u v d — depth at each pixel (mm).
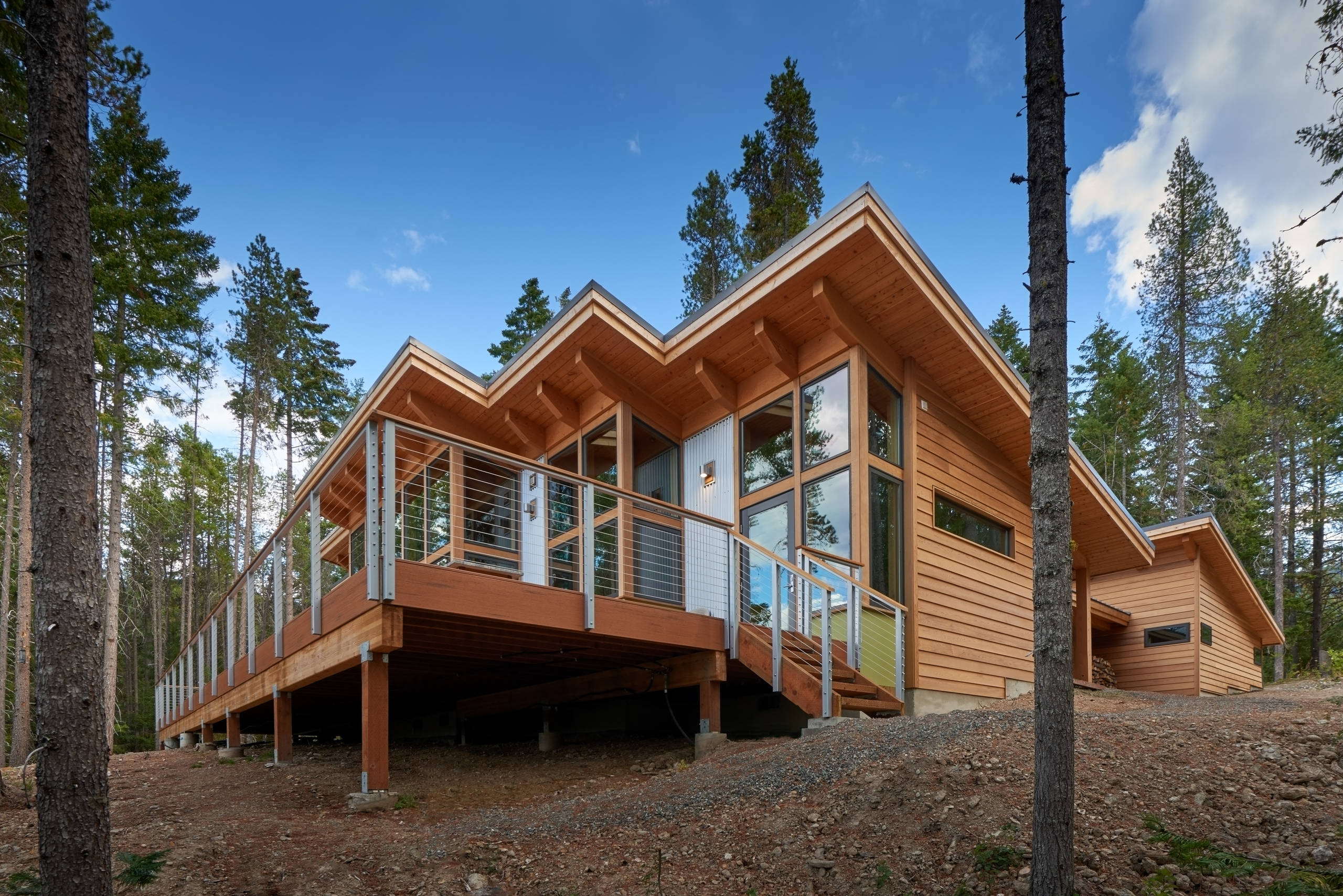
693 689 10086
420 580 6055
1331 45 5164
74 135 3771
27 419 11250
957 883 3588
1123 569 15211
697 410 11758
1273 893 3043
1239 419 23922
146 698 30938
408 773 8062
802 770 5266
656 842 4594
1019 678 11414
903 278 8844
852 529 9062
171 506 28766
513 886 4242
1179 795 4164
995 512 11672
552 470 7082
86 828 3420
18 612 13914
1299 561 28047
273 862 4602
